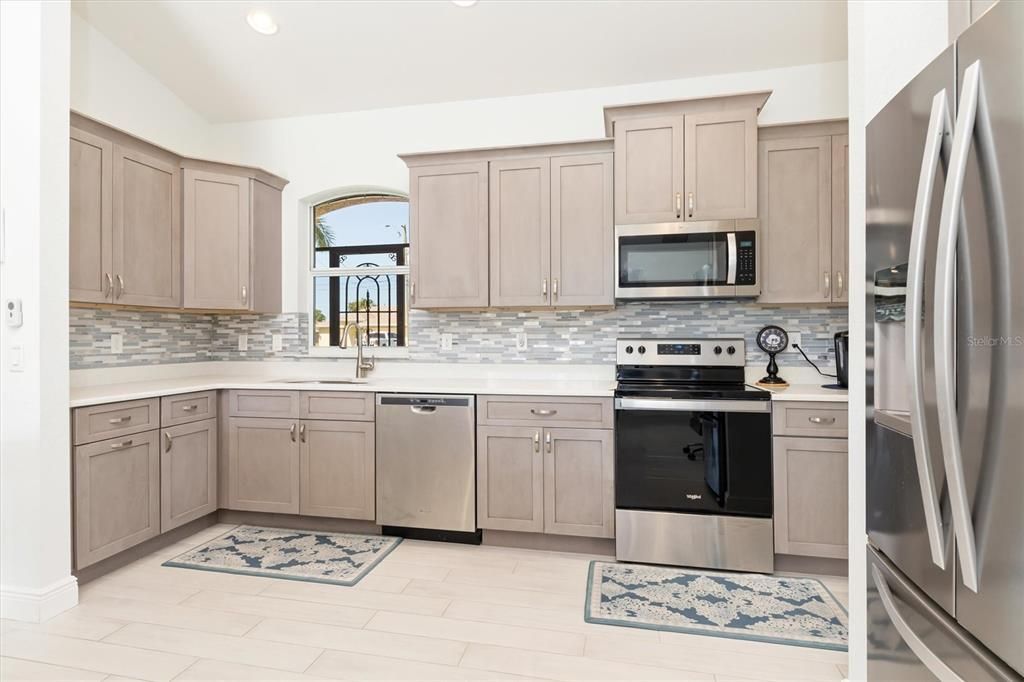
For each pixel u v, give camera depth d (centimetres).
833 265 281
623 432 268
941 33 146
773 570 256
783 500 254
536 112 347
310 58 328
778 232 287
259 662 185
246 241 348
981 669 98
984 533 95
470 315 355
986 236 94
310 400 308
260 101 367
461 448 289
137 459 262
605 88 338
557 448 278
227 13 300
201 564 264
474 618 214
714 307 321
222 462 320
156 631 204
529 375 345
